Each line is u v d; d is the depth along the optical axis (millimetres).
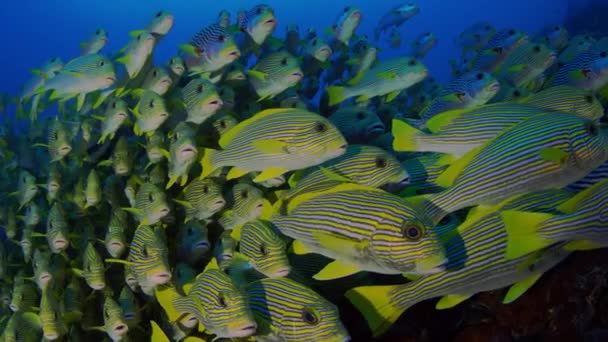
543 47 1455
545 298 961
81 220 1427
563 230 743
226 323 846
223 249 1188
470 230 839
